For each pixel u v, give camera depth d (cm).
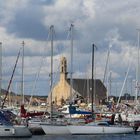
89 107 14288
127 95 17400
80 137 9212
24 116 10175
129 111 12256
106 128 9706
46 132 9369
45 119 9988
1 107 11550
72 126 9512
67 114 11156
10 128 8519
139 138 9288
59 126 9431
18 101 14862
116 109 13012
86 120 10162
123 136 9769
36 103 16500
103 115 11662
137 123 10606
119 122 10819
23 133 8681
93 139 8888
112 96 17750
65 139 8756
